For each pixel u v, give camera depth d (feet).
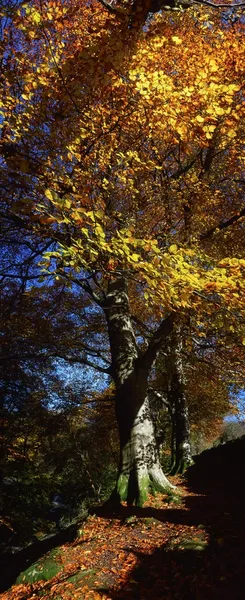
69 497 69.87
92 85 20.24
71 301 51.01
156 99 20.02
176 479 38.73
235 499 27.22
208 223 33.86
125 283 36.47
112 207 27.37
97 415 64.59
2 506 49.29
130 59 18.51
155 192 29.94
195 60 23.80
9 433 49.44
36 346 46.06
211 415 73.46
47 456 63.62
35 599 17.78
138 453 30.12
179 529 22.03
